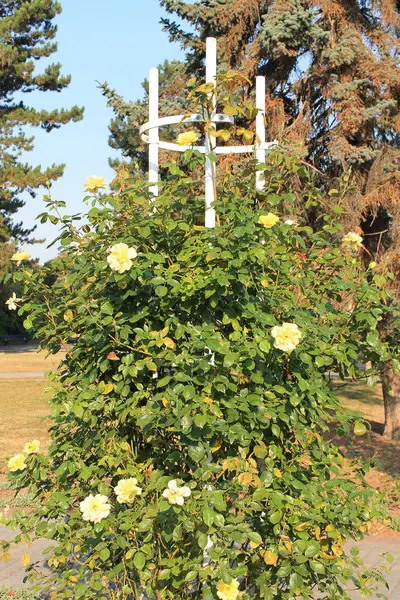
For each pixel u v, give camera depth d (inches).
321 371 134.9
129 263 110.2
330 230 146.8
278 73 351.9
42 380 768.3
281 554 106.7
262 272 125.3
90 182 128.3
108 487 116.6
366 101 343.3
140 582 117.0
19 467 122.1
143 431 118.3
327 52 321.7
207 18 352.5
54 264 136.5
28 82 1028.5
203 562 113.4
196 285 113.4
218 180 149.2
